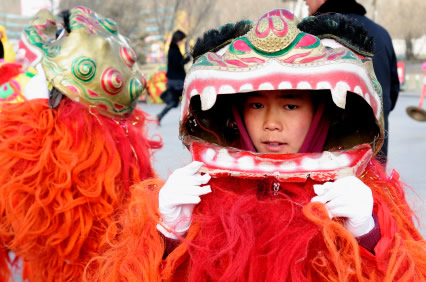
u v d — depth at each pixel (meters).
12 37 16.89
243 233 1.11
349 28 1.25
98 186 1.42
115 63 1.56
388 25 27.12
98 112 1.52
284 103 1.27
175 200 1.12
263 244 1.13
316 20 1.26
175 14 15.20
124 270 1.16
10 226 1.43
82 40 1.53
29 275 1.61
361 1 12.06
